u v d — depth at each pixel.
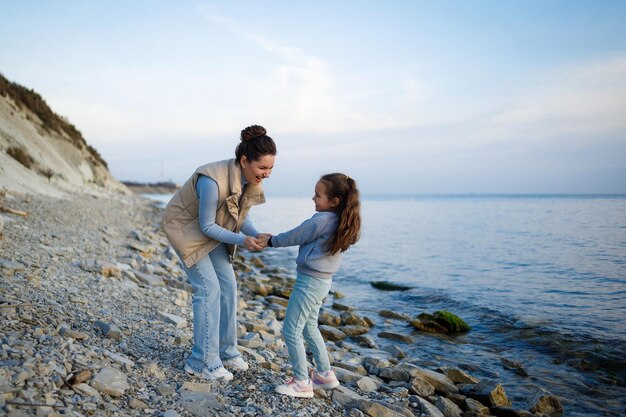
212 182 3.40
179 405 3.03
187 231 3.49
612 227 27.42
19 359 2.90
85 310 4.57
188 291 7.46
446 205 97.00
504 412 4.38
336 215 3.48
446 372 5.26
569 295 9.83
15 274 5.19
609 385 5.32
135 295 5.91
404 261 15.89
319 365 3.83
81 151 29.53
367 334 7.32
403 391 4.48
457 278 12.41
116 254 8.59
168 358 3.82
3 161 13.96
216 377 3.54
